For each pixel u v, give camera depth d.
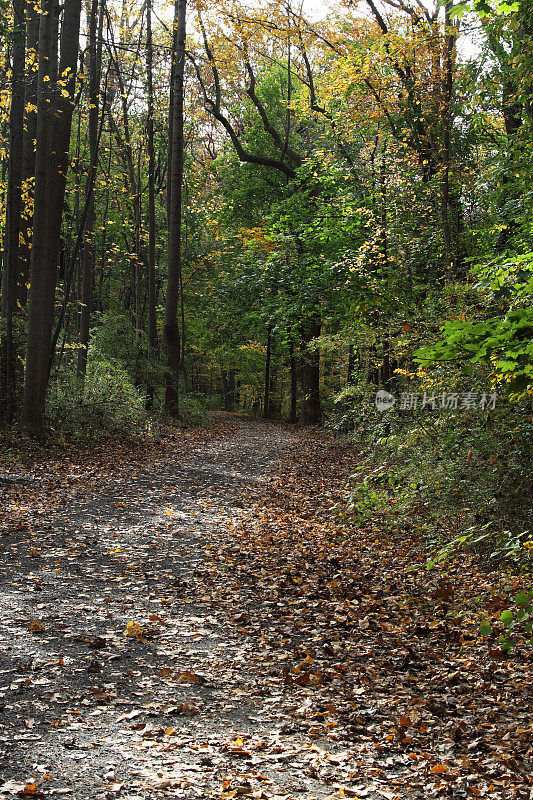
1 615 5.62
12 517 9.19
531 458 7.18
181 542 9.05
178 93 23.64
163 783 3.25
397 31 14.96
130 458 15.62
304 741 3.99
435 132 14.85
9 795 3.03
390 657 5.62
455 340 3.45
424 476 8.15
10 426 14.95
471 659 5.54
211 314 37.66
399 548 9.13
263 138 32.25
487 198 13.30
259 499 12.83
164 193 34.88
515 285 4.04
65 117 15.20
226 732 3.99
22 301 17.62
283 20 19.47
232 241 34.09
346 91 16.58
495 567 7.09
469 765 3.78
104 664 4.85
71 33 15.62
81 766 3.39
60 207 15.25
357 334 11.95
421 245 15.24
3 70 16.95
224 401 46.06
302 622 6.35
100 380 19.61
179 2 23.22
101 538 8.72
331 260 20.86
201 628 5.90
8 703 4.04
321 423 30.16
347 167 19.94
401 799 3.37
